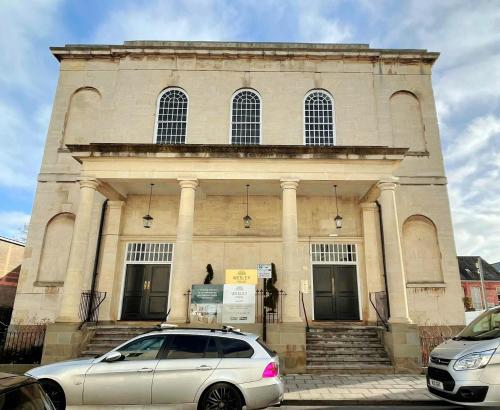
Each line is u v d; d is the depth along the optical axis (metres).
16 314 15.91
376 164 14.31
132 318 16.33
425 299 16.27
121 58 19.11
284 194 14.03
